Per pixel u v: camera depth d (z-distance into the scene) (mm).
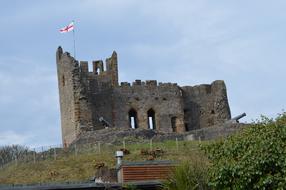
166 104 119000
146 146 96188
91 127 112250
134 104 117188
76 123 112250
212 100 123312
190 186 40781
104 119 114250
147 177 51500
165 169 51469
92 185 46688
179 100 119938
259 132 43406
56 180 80562
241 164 41438
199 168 42000
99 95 114812
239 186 41375
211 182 41719
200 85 123562
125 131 105125
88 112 112688
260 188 40438
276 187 40156
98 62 116125
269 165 40875
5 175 88000
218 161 43094
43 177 83562
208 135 105500
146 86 118562
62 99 118062
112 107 115625
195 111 122500
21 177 85250
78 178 80125
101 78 115750
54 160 92062
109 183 48125
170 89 119688
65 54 115750
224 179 41750
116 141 102625
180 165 42219
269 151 41094
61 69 117875
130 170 51688
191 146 91750
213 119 122625
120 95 116625
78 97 112562
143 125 117375
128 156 87125
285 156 40688
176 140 97438
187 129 121500
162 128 118062
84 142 106000
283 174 40281
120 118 115938
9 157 120562
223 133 104562
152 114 118875
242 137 44281
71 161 89188
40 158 96312
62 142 117938
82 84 113375
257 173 40875
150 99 118250
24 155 105312
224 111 122625
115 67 116750
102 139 104750
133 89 117688
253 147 41719
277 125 43000
